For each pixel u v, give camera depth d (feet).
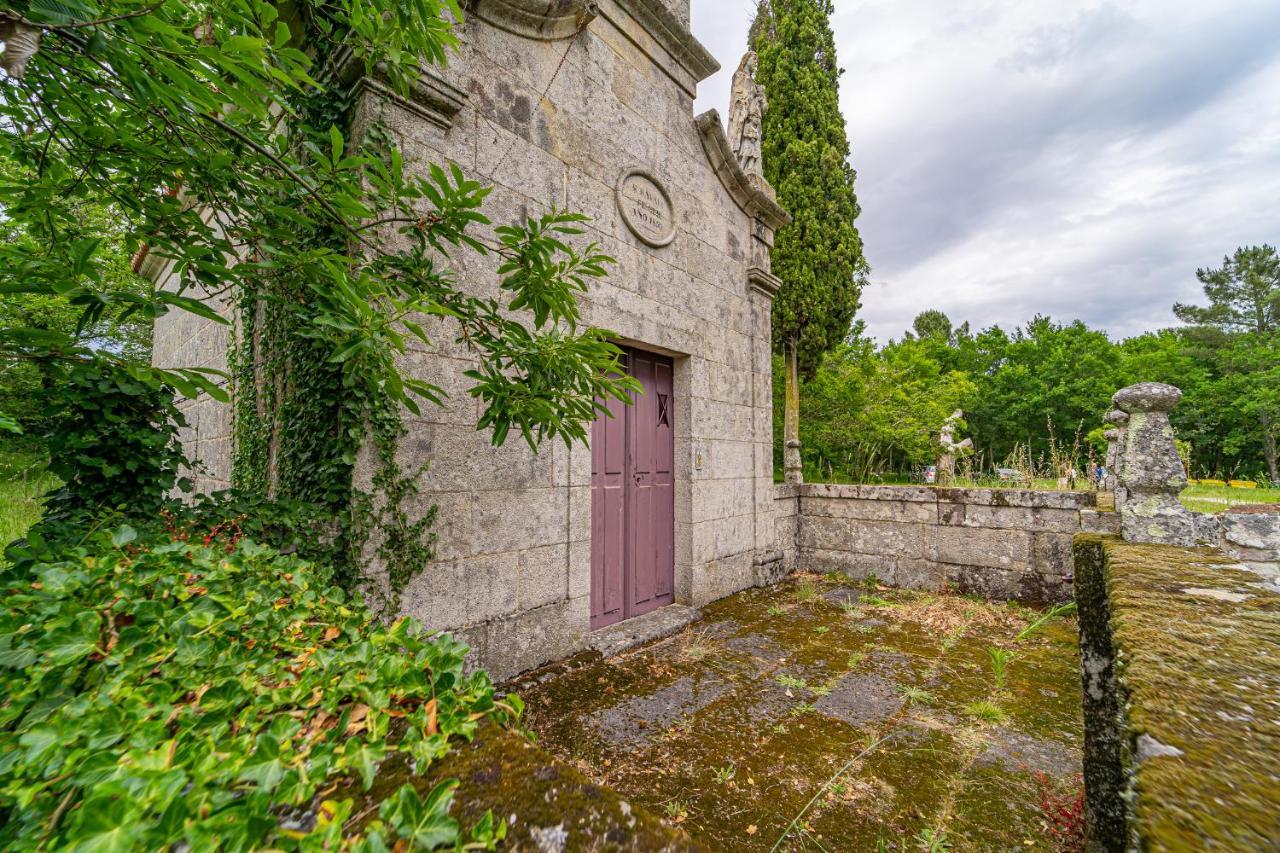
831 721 8.86
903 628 13.47
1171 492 6.73
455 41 5.69
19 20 2.80
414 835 2.20
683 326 14.47
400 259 6.26
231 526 7.65
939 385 38.24
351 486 8.07
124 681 3.37
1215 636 3.23
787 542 19.22
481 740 3.10
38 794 2.46
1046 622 13.93
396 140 8.54
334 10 7.41
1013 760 7.73
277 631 4.36
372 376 6.02
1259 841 1.54
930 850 5.97
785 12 28.68
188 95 3.93
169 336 20.08
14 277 4.23
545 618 10.61
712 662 11.30
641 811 2.58
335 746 2.90
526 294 6.63
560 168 11.10
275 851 2.11
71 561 4.91
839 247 28.22
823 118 28.32
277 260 5.77
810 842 6.12
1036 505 15.75
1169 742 2.09
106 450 8.36
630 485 13.61
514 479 10.12
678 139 14.51
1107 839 5.22
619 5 12.60
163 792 2.34
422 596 8.70
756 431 17.65
